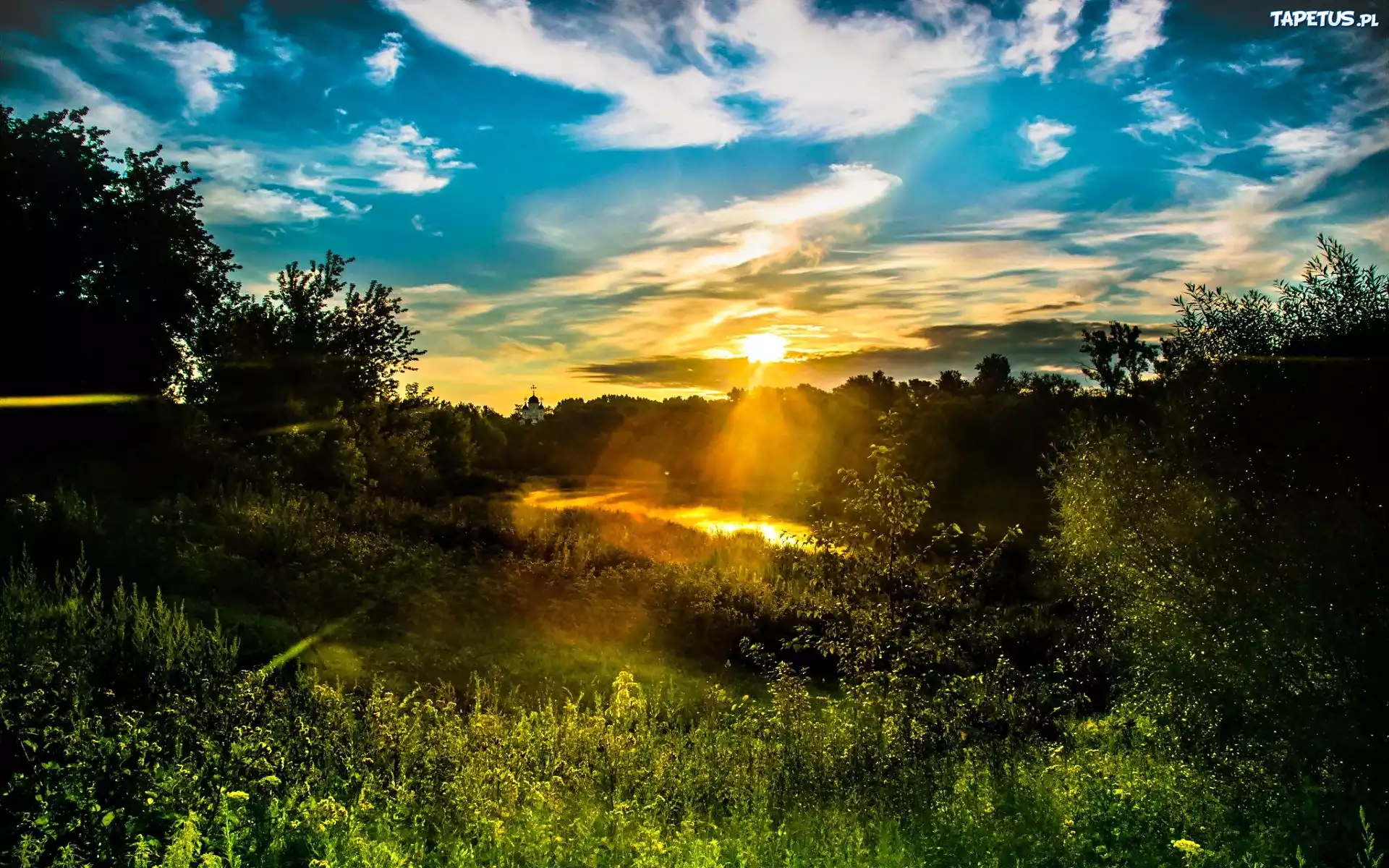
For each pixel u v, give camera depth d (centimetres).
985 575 1000
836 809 780
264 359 3447
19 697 839
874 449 1003
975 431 4562
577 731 994
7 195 2947
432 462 5238
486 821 710
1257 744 842
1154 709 984
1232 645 882
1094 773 834
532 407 13262
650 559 2480
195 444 2562
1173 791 761
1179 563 952
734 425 9481
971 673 1048
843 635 1016
